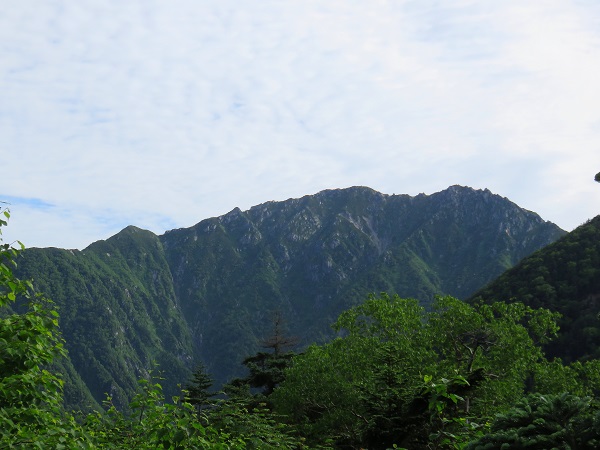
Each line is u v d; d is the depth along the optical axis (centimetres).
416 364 3256
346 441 2333
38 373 813
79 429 798
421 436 1805
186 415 845
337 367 3469
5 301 843
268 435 1403
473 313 3650
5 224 847
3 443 687
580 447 762
